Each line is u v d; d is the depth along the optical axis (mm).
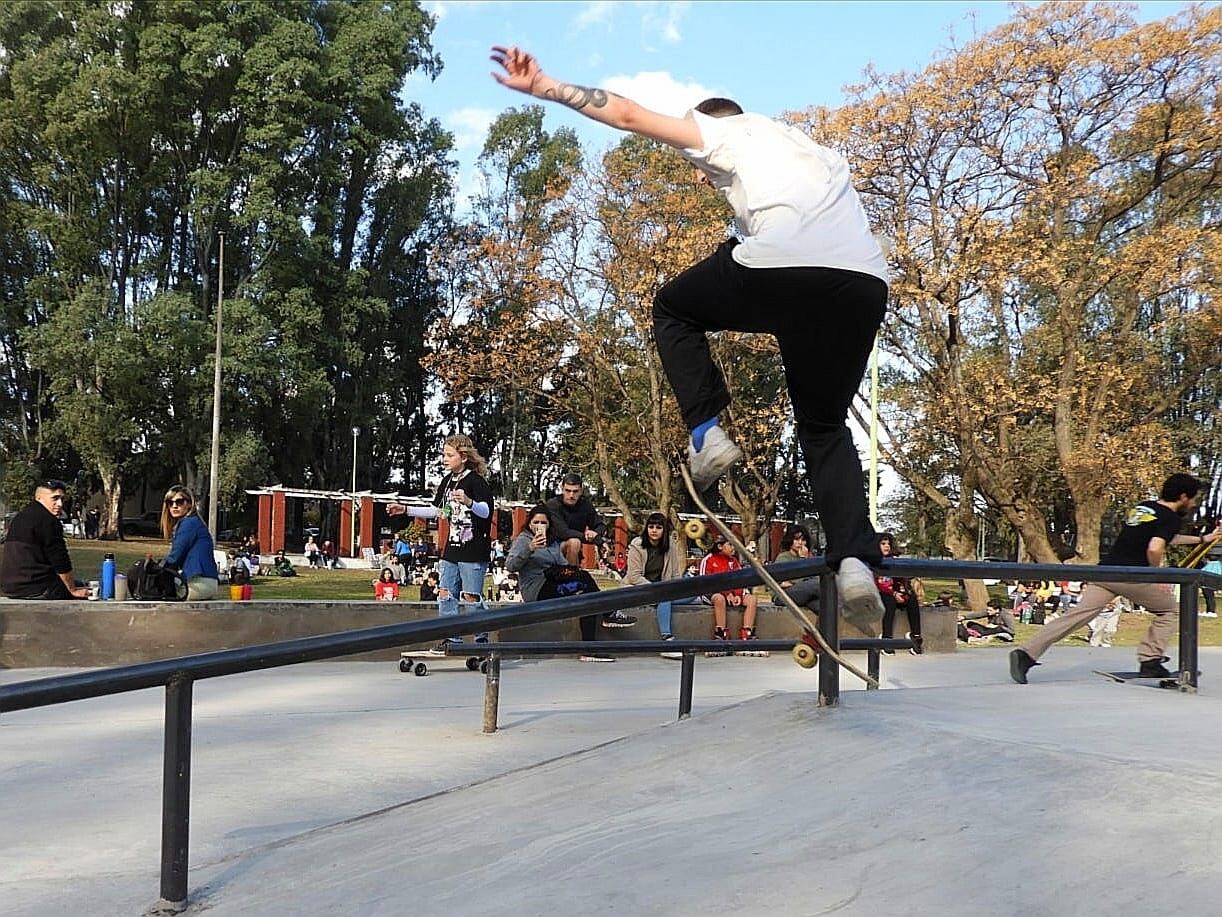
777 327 3205
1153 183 23438
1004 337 24031
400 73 45625
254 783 5164
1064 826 2682
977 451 23328
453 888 2998
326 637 3512
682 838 3066
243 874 3555
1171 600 7469
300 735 6422
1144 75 21984
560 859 3049
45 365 38406
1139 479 22688
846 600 3355
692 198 26203
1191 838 2506
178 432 39781
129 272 42625
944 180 22266
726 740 4039
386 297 47125
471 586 8961
